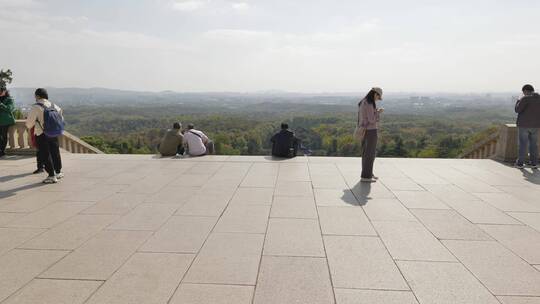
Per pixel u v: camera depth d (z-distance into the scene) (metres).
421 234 4.32
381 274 3.37
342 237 4.22
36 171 7.55
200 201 5.61
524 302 2.93
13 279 3.28
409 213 5.07
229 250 3.87
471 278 3.30
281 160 8.97
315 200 5.66
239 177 7.19
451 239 4.18
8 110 9.18
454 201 5.63
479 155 10.52
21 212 5.09
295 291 3.07
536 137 8.03
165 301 2.92
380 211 5.15
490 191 6.20
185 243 4.04
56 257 3.71
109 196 5.88
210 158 9.24
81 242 4.08
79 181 6.88
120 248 3.91
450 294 3.04
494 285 3.18
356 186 6.52
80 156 9.58
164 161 8.84
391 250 3.88
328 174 7.46
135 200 5.67
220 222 4.70
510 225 4.62
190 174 7.46
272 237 4.21
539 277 3.32
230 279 3.27
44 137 6.61
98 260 3.64
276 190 6.24
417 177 7.23
